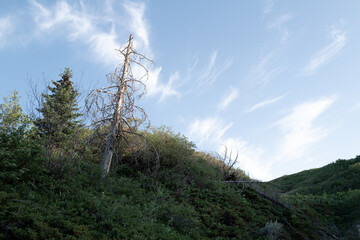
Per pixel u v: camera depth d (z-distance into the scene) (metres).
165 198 11.23
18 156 8.16
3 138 8.26
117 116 12.69
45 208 6.96
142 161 14.24
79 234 6.29
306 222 13.10
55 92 15.78
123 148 14.02
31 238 5.44
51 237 5.80
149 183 12.45
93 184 10.06
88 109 11.22
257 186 16.94
